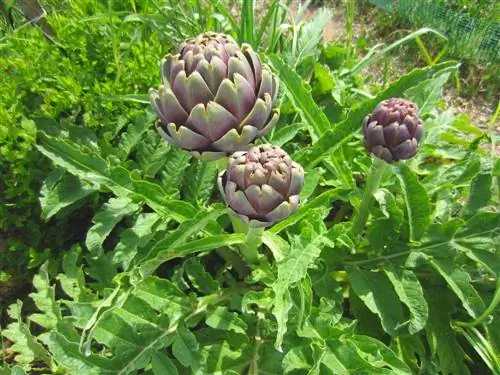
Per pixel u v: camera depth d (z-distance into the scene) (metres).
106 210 0.40
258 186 0.29
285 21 0.67
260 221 0.30
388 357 0.35
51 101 0.48
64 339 0.35
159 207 0.38
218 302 0.40
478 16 0.78
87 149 0.44
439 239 0.40
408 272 0.39
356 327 0.40
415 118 0.35
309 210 0.38
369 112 0.41
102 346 0.41
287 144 0.50
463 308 0.41
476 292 0.38
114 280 0.35
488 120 0.68
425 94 0.46
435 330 0.40
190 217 0.39
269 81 0.31
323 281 0.40
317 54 0.57
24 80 0.48
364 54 0.75
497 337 0.39
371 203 0.42
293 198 0.29
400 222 0.40
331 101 0.54
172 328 0.37
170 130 0.31
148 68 0.50
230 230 0.46
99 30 0.53
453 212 0.46
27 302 0.46
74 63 0.49
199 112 0.29
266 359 0.37
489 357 0.38
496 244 0.39
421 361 0.39
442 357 0.39
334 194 0.38
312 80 0.56
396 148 0.35
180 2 0.56
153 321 0.37
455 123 0.53
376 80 0.71
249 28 0.50
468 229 0.39
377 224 0.40
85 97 0.48
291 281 0.33
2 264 0.47
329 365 0.34
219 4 0.51
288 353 0.35
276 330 0.38
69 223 0.48
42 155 0.46
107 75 0.51
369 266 0.41
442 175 0.45
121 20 0.55
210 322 0.36
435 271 0.41
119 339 0.36
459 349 0.39
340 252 0.42
